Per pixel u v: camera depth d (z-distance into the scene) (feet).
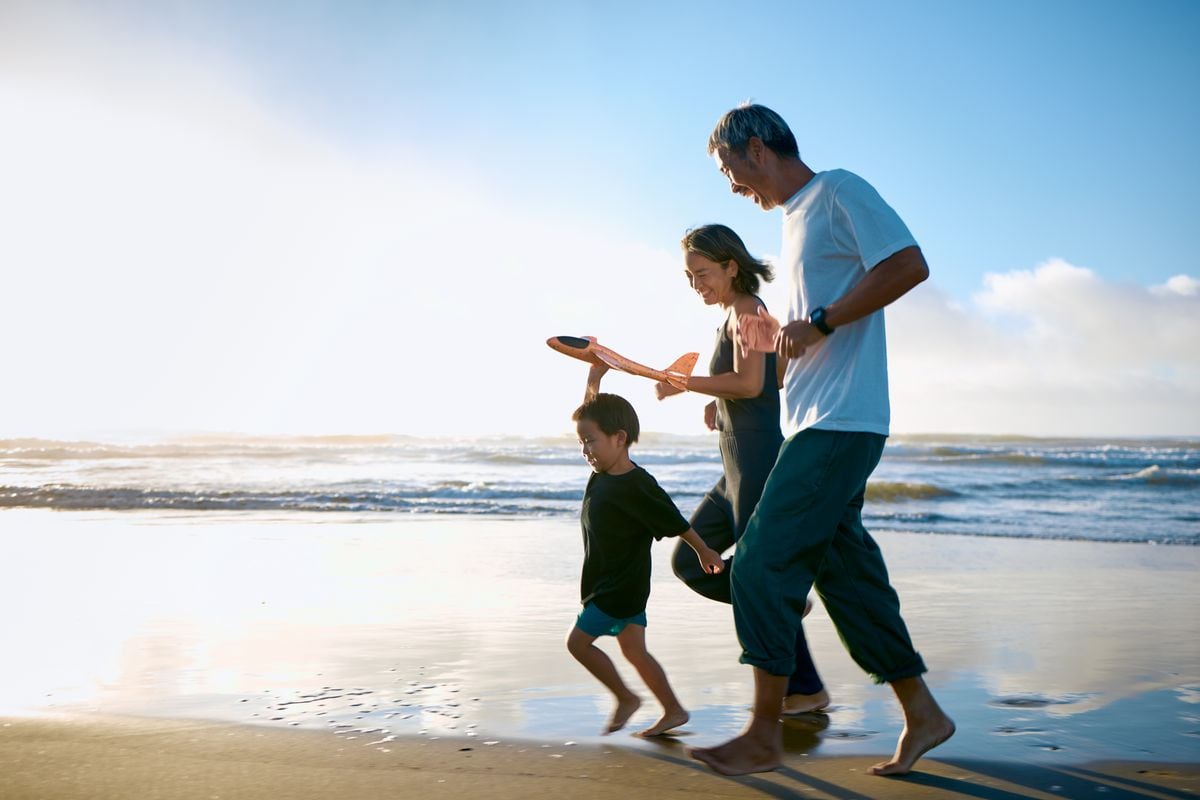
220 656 12.71
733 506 10.05
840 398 7.77
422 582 19.69
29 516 34.19
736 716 9.80
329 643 13.58
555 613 16.12
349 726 9.17
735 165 8.60
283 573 20.83
